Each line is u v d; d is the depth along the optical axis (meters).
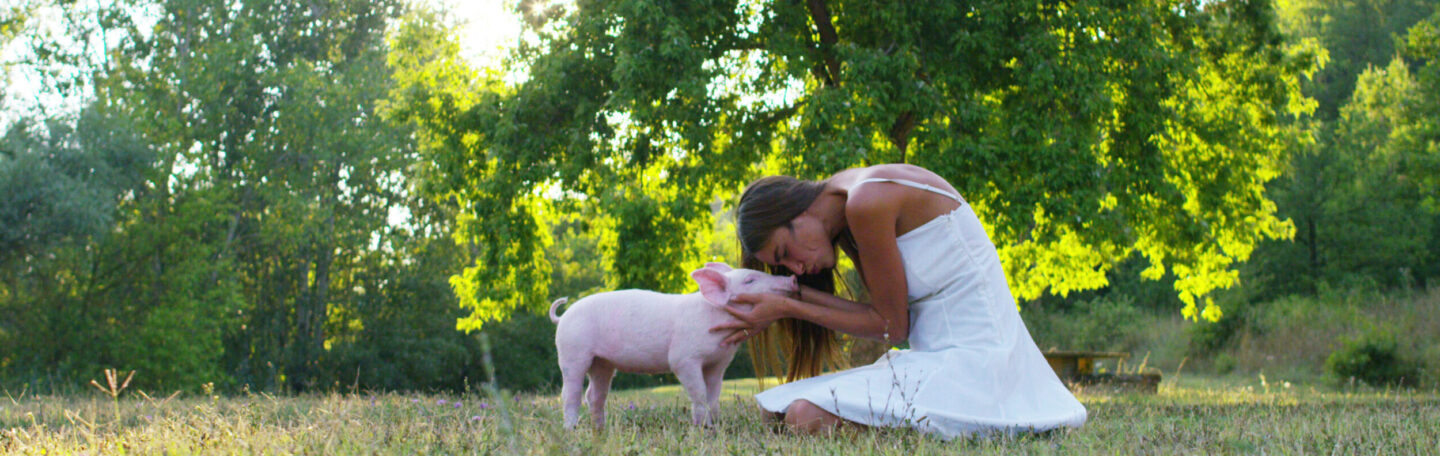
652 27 11.52
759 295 3.82
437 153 13.56
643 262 11.93
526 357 30.27
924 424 3.52
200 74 24.92
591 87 12.59
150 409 5.16
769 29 12.38
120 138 21.48
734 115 12.87
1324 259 27.28
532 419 3.89
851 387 3.66
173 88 25.89
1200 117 13.70
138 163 22.11
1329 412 5.22
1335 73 34.03
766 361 4.50
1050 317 29.09
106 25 25.89
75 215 19.62
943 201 3.85
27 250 20.12
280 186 26.25
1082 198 10.82
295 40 28.11
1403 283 25.67
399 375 27.86
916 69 11.58
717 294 3.83
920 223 3.81
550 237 14.01
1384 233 26.25
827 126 10.92
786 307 3.82
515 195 12.61
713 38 12.40
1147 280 31.17
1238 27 13.84
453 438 3.15
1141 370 12.84
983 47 11.28
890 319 3.86
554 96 12.23
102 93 23.94
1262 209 15.07
